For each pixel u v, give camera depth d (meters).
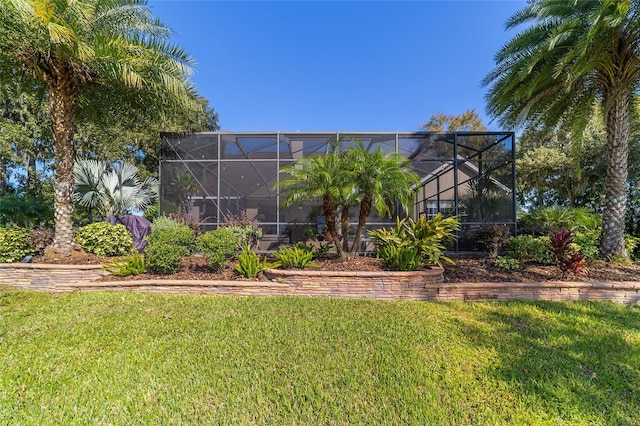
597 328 4.28
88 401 2.54
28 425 2.25
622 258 7.32
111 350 3.44
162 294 5.66
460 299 5.63
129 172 10.91
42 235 7.41
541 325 4.36
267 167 10.46
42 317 4.45
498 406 2.54
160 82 7.60
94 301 5.16
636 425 2.33
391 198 7.04
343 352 3.43
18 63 7.02
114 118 9.48
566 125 9.10
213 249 6.25
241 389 2.71
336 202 6.91
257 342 3.66
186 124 14.76
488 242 8.09
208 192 9.91
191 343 3.62
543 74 7.16
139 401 2.54
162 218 8.68
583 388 2.80
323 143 9.97
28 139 14.10
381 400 2.58
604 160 13.02
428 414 2.41
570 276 6.16
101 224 7.79
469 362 3.25
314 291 5.84
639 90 7.90
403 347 3.57
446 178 11.23
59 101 7.15
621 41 6.78
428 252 6.29
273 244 9.66
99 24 6.88
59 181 7.21
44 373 2.94
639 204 11.73
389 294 5.74
